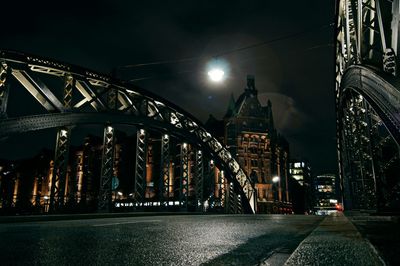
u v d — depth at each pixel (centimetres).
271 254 353
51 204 1850
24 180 7050
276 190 8631
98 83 2456
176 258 356
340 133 2439
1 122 1681
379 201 905
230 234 655
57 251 410
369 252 311
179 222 1154
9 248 438
